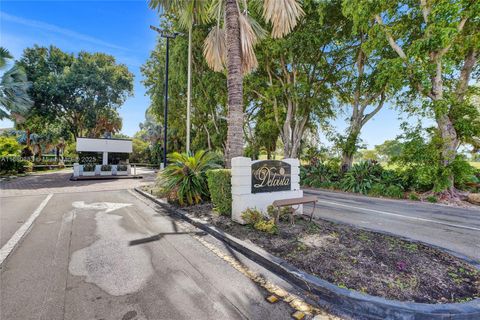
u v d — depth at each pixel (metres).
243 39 6.39
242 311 2.44
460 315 2.36
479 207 8.80
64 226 5.29
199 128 22.06
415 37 11.62
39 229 5.05
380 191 11.52
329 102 17.12
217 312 2.41
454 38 9.13
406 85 11.23
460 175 9.88
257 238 4.27
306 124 17.95
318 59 14.84
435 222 6.46
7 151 22.03
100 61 25.19
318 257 3.47
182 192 6.76
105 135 32.59
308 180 16.06
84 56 25.08
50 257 3.65
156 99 19.27
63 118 27.00
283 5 6.07
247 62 6.69
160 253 3.87
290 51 12.87
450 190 10.06
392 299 2.52
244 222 5.07
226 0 6.46
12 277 3.03
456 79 11.41
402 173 11.48
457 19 9.08
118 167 18.75
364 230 4.80
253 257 3.68
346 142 14.98
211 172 6.12
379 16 11.45
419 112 11.10
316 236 4.35
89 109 24.27
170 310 2.43
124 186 12.77
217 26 7.62
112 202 8.19
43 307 2.44
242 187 5.22
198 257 3.73
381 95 15.19
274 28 6.40
